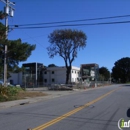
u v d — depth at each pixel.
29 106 18.17
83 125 10.04
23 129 9.23
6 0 27.20
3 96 22.78
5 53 27.34
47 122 10.71
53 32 71.62
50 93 34.75
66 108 16.02
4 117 12.49
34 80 78.19
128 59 145.75
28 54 30.72
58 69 83.50
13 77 80.69
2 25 25.17
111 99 22.83
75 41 70.62
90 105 17.67
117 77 147.38
